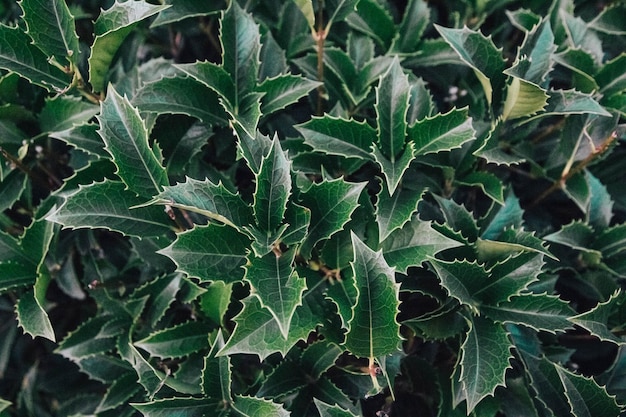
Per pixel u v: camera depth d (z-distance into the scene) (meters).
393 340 0.39
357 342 0.39
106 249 0.53
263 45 0.51
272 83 0.47
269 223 0.40
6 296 0.55
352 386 0.45
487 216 0.47
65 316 0.56
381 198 0.43
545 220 0.52
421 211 0.47
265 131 0.52
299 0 0.45
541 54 0.45
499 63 0.45
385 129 0.43
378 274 0.38
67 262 0.51
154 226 0.44
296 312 0.41
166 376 0.44
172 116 0.48
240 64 0.47
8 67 0.45
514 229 0.45
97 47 0.44
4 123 0.50
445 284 0.42
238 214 0.40
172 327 0.46
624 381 0.46
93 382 0.56
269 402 0.41
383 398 0.48
